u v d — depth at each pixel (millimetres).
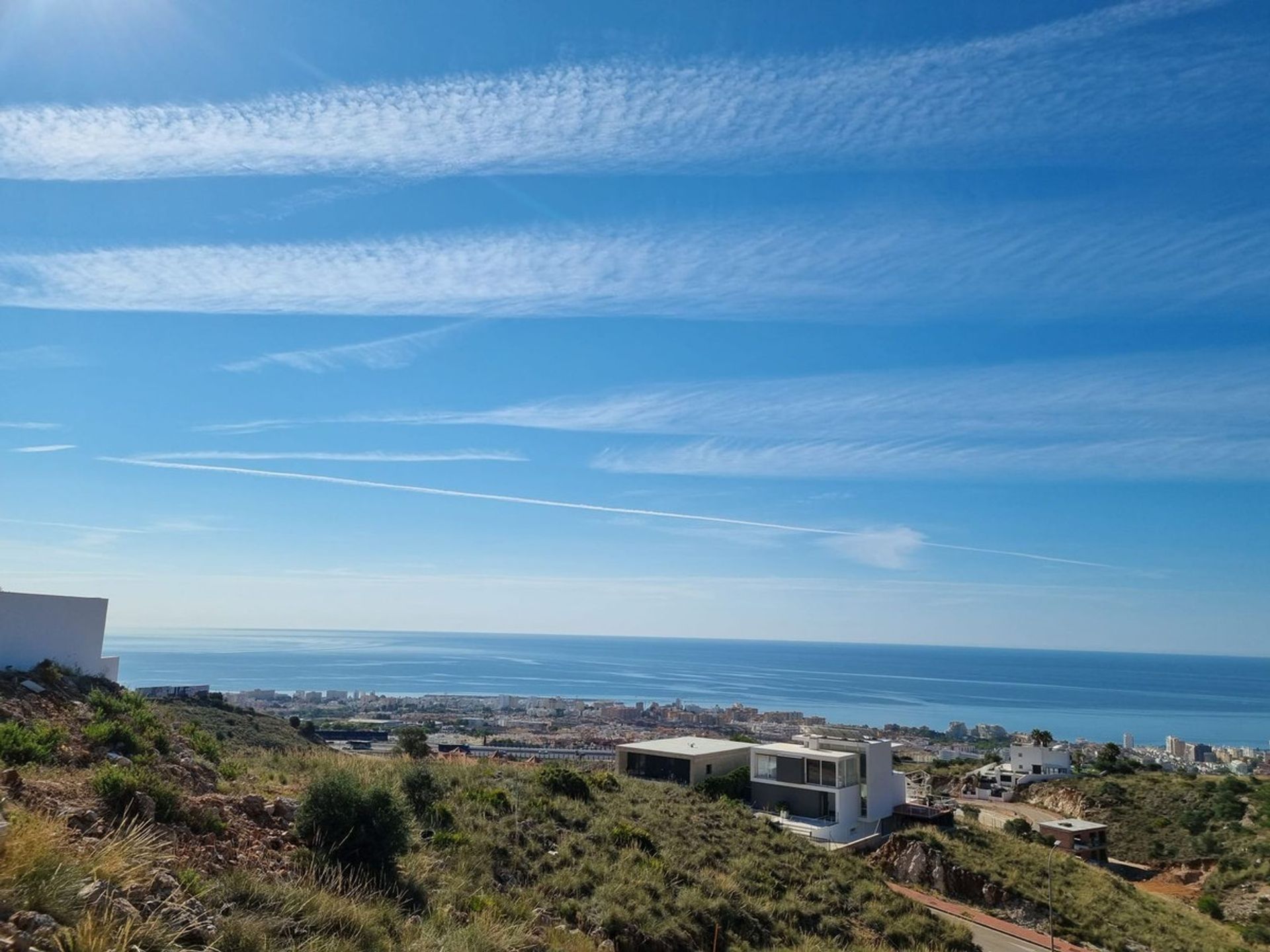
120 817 11164
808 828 50562
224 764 18156
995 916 38812
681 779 57562
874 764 58219
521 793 24609
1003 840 52469
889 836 51312
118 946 7035
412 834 16969
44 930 6707
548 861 19062
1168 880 65000
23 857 7535
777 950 19453
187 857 11031
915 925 26688
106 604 17969
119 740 14844
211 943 8453
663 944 16984
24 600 16406
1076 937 36281
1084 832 68375
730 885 22391
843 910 26234
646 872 20359
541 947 13539
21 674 15727
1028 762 105312
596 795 28969
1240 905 55125
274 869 12195
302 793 15844
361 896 12266
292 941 9484
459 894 14555
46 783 11273
